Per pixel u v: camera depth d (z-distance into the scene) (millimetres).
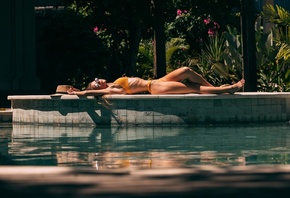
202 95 17594
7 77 27969
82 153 10477
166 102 17531
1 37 28000
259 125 17375
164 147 11336
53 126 18125
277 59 24781
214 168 5410
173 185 4781
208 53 27344
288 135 13883
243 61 23812
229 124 17703
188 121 17562
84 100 18141
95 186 4773
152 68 32375
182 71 17984
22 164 9000
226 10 29906
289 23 25844
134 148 11219
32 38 28391
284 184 4781
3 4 28000
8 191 4617
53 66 32156
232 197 4422
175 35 34938
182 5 29016
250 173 5160
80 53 28594
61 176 5117
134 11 26750
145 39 33281
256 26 28438
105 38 31719
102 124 17922
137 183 4863
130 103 17625
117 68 30875
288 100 18891
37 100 19125
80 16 29250
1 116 20141
